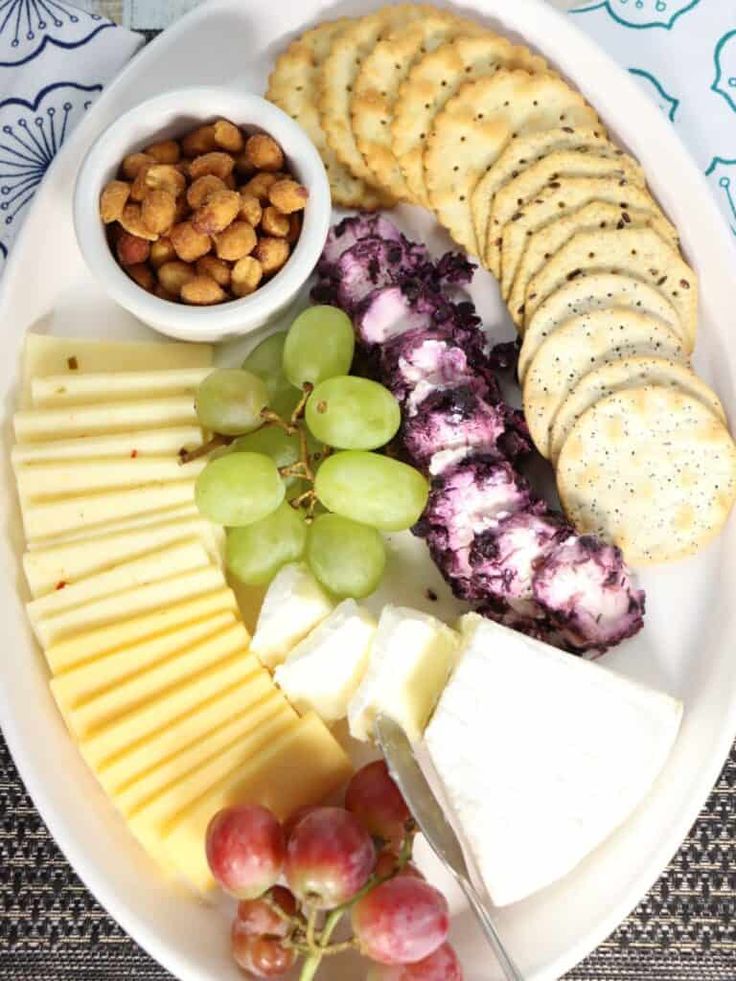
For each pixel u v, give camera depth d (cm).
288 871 29
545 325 35
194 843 32
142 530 34
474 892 31
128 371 36
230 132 34
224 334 35
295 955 31
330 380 33
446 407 33
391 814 31
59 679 33
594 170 36
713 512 34
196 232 32
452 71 36
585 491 34
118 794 32
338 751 33
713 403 35
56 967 35
